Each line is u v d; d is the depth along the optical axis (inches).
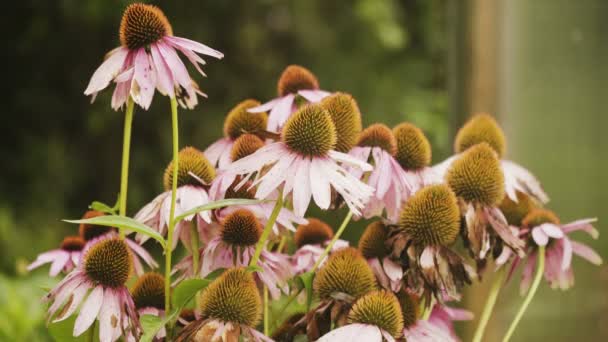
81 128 204.7
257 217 49.1
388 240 48.5
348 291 47.3
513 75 66.6
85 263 46.4
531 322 62.9
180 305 46.0
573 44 67.0
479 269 49.8
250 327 45.8
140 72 46.5
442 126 196.2
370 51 218.4
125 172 48.0
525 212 52.5
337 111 48.7
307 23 217.0
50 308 46.0
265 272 48.6
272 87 212.8
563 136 66.4
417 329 47.7
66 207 194.2
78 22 199.6
